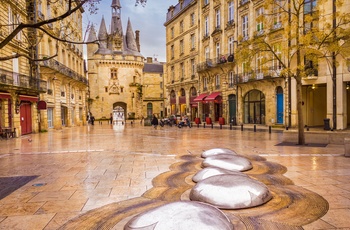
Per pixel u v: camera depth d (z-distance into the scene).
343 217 4.14
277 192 5.19
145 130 27.00
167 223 2.85
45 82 27.22
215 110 35.66
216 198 4.27
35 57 24.95
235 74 30.39
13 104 21.50
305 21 12.70
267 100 26.83
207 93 36.38
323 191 5.46
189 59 40.66
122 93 72.56
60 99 32.22
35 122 25.38
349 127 22.08
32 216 4.48
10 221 4.29
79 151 12.04
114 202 5.05
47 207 4.88
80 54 44.03
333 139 12.81
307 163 8.33
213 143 14.32
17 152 12.27
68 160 9.78
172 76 47.06
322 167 7.73
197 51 38.53
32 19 24.28
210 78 35.56
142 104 75.38
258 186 4.61
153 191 5.58
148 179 6.71
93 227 3.92
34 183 6.57
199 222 2.84
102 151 11.90
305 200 4.79
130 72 73.44
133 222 3.09
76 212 4.61
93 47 72.50
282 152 10.64
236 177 4.69
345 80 20.03
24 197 5.48
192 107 41.31
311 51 12.42
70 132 25.83
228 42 32.47
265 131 22.11
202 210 3.07
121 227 3.71
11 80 20.62
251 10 28.23
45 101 26.20
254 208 4.32
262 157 9.23
